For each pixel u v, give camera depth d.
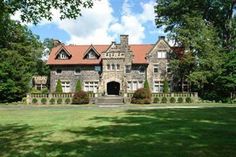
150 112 30.81
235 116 26.62
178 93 55.84
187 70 60.81
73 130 19.59
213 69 56.69
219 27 63.31
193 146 14.14
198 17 58.16
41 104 53.16
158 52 64.38
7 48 57.81
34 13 14.67
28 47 61.03
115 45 62.91
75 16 15.09
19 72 56.03
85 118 26.09
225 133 17.64
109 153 13.19
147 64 64.06
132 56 64.06
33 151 13.91
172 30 60.25
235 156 12.37
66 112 31.94
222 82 56.06
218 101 56.59
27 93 55.56
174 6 61.62
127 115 28.05
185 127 20.03
